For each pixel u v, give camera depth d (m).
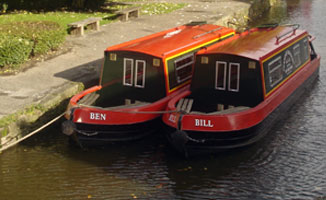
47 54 16.78
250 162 10.59
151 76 11.80
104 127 10.87
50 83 13.86
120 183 9.69
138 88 12.02
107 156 10.90
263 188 9.48
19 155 10.83
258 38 13.60
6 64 14.99
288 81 13.41
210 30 14.88
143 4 29.16
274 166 10.40
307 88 15.32
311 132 12.13
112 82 12.23
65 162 10.57
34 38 16.11
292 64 13.91
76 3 26.22
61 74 14.74
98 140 11.14
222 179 9.88
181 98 11.64
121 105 12.23
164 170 10.27
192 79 11.99
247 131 10.62
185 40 13.30
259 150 11.16
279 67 12.70
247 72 11.32
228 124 10.35
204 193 9.30
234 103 11.66
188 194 9.26
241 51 11.70
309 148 11.24
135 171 10.23
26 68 15.20
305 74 14.82
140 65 11.85
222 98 11.76
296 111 13.58
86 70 15.23
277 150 11.16
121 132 11.02
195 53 11.86
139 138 11.31
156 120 11.46
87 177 9.95
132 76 12.00
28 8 25.88
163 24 23.05
